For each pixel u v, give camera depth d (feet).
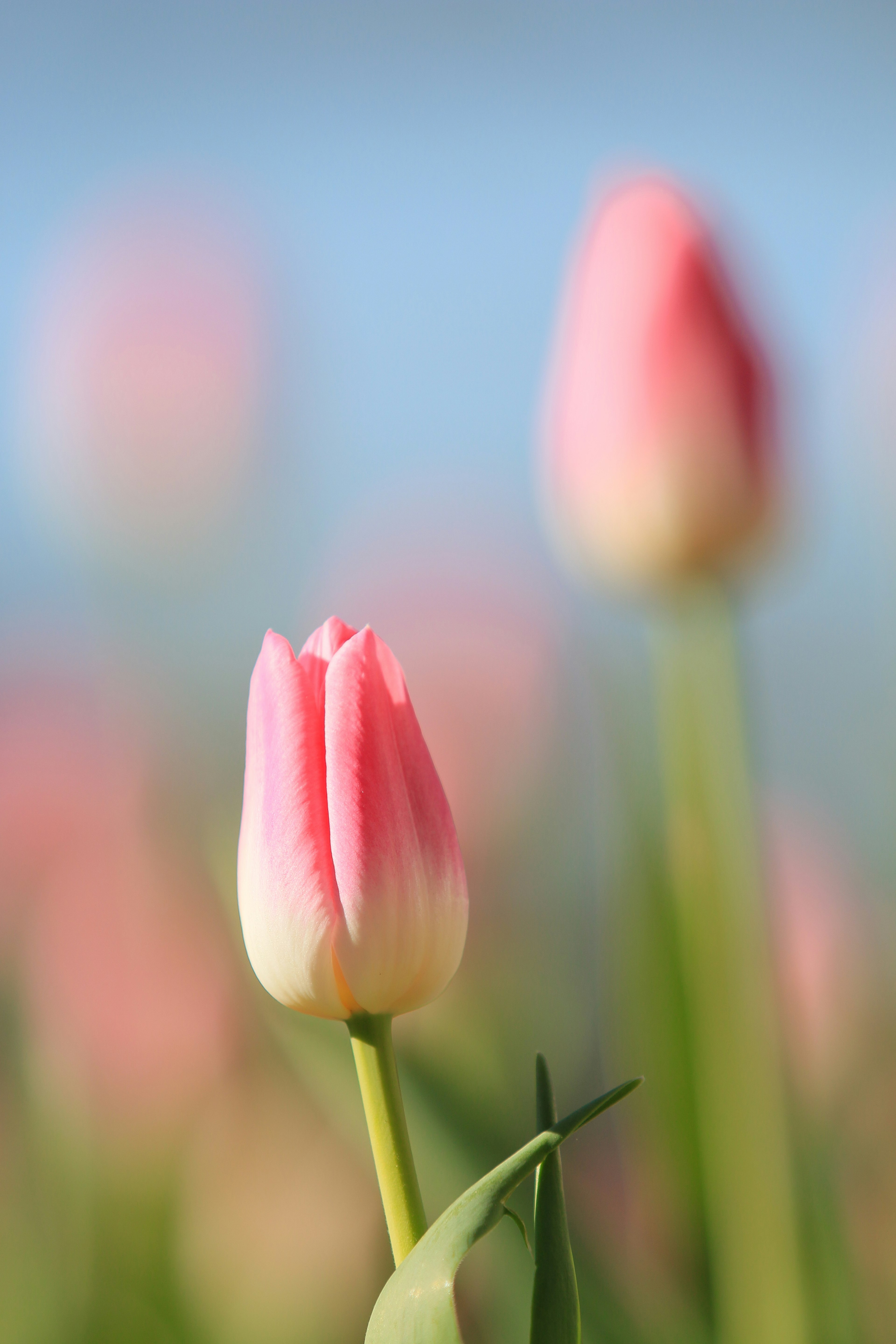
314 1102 3.82
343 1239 3.65
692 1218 3.33
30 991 3.96
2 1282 3.60
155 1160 3.74
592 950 4.46
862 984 3.95
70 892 4.10
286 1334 3.53
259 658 2.12
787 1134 3.13
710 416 3.47
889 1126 3.73
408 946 2.08
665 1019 3.38
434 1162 2.84
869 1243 3.53
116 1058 3.84
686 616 3.51
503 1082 3.88
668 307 3.48
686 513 3.47
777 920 3.95
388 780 2.09
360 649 2.10
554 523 3.78
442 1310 1.97
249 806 2.12
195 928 4.07
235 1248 3.66
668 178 3.68
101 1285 3.59
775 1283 3.05
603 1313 2.80
